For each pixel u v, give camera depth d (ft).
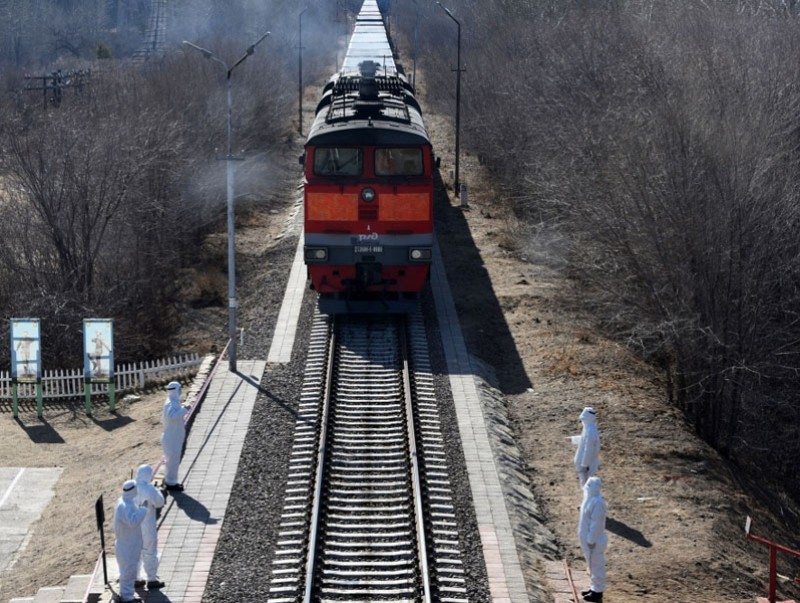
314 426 81.30
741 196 91.45
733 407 92.73
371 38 179.52
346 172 99.55
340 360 95.30
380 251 100.22
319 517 66.39
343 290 102.83
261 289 122.01
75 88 232.73
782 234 94.73
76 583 62.23
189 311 124.06
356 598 58.44
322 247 100.32
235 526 66.74
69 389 104.83
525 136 155.53
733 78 109.81
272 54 247.29
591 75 140.26
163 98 164.45
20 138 145.89
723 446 93.40
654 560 65.51
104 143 128.36
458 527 66.74
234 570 61.57
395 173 99.55
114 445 89.97
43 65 368.48
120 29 458.50
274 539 65.00
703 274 92.58
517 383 94.68
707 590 62.75
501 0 225.76
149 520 58.90
